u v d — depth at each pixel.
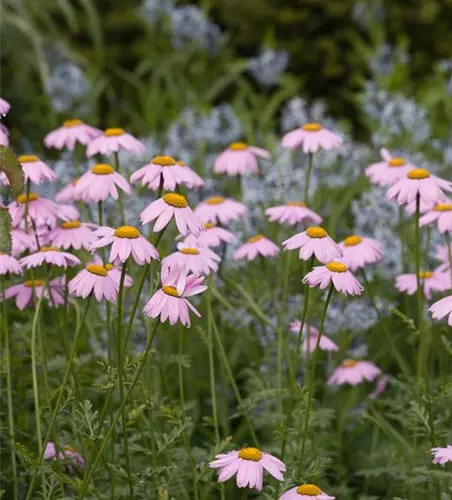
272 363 6.24
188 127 9.21
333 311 6.20
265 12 15.39
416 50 15.45
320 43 15.25
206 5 13.96
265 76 11.72
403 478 5.29
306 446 5.33
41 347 4.77
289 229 6.61
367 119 11.30
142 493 4.73
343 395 6.46
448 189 4.89
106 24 15.07
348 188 8.49
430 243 6.79
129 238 3.91
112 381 4.25
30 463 4.25
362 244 5.38
